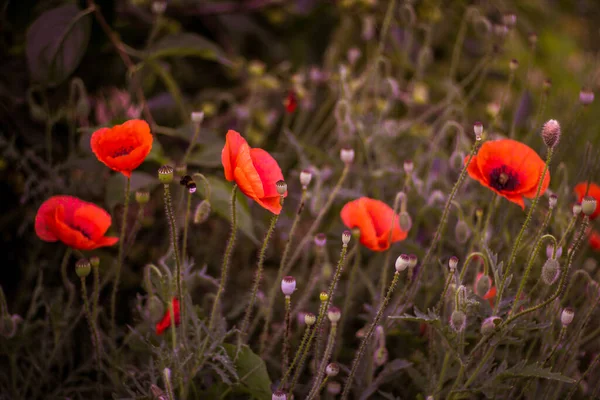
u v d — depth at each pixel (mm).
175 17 2008
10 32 1852
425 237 1780
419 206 1736
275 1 2006
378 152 1811
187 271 1594
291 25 2305
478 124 1522
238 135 1495
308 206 1805
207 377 1625
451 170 1846
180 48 1808
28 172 1804
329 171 1777
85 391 1678
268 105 2068
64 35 1746
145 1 1907
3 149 1804
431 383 1576
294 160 1886
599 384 1585
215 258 1861
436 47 2352
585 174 1790
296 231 1874
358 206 1596
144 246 1858
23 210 1819
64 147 1855
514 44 2371
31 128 1819
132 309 1744
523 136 1889
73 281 1787
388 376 1604
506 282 1547
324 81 1963
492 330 1513
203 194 1660
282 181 1484
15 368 1629
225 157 1477
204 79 2117
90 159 1705
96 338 1580
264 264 1885
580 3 2842
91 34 1851
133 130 1551
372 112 1928
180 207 1692
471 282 1679
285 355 1567
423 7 2156
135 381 1572
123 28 1966
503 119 2062
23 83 1838
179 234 1811
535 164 1562
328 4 2211
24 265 1793
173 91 1828
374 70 1853
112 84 1936
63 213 1555
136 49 1969
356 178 1819
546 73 2332
